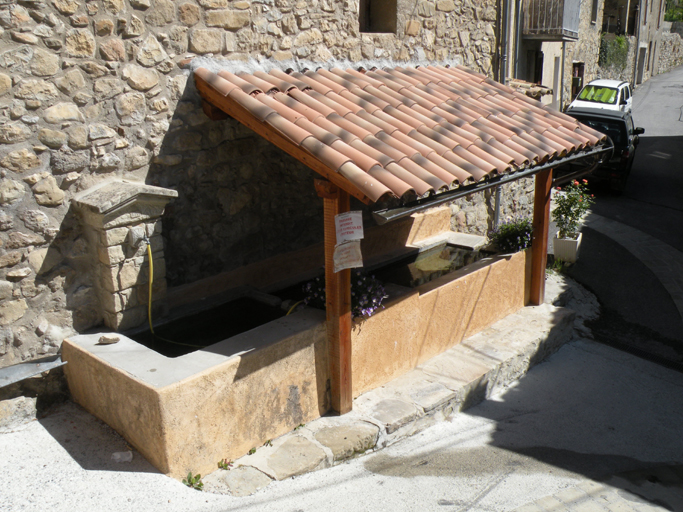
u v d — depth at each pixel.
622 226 10.99
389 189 3.61
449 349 5.66
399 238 7.02
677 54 37.25
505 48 8.33
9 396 3.85
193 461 3.54
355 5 5.84
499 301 6.32
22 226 3.80
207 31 4.59
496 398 5.36
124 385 3.53
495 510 3.71
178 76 4.48
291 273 5.84
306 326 4.18
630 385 5.88
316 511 3.46
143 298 4.33
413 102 5.50
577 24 11.12
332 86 5.12
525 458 4.41
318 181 3.92
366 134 4.30
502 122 5.73
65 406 4.08
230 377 3.66
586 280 8.56
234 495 3.45
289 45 5.25
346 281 4.16
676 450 4.80
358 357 4.57
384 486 3.81
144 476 3.42
